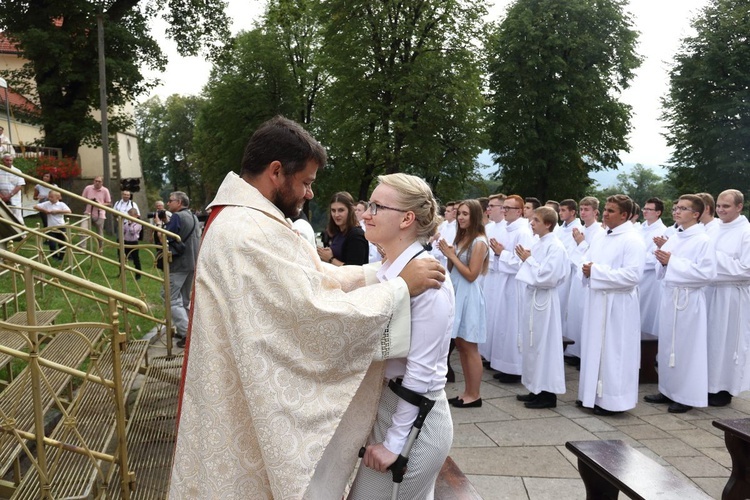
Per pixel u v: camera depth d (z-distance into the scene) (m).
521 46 25.33
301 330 1.73
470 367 5.28
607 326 5.09
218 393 1.74
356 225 4.97
